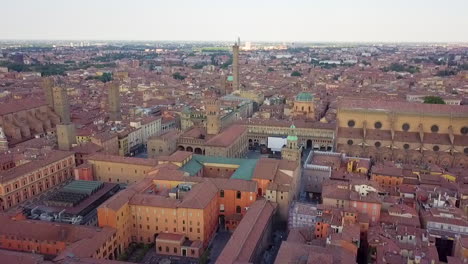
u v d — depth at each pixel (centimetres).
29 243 14662
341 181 18388
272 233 17000
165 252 15350
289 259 12419
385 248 13150
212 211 16738
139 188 17125
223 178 19038
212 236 16838
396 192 18025
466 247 12938
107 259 13375
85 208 17362
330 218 14838
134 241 16288
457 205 16950
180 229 15762
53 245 14438
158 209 15750
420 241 13562
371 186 17088
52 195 18362
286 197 17188
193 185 17388
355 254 13100
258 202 16762
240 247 13112
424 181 18812
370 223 15362
